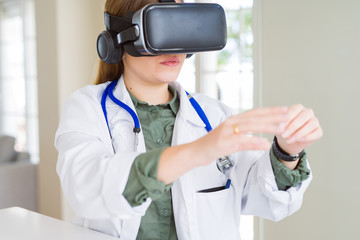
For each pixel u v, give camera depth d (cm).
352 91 190
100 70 118
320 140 201
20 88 455
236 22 244
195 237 102
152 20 84
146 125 107
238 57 244
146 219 102
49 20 304
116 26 97
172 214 105
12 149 361
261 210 110
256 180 105
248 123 62
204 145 66
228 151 65
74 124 96
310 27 201
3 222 107
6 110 472
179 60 96
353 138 191
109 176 74
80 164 80
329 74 196
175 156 69
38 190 338
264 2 216
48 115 312
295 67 207
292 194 96
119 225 100
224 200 107
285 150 92
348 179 193
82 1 311
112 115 106
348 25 189
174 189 103
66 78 305
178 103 113
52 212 319
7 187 325
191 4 87
